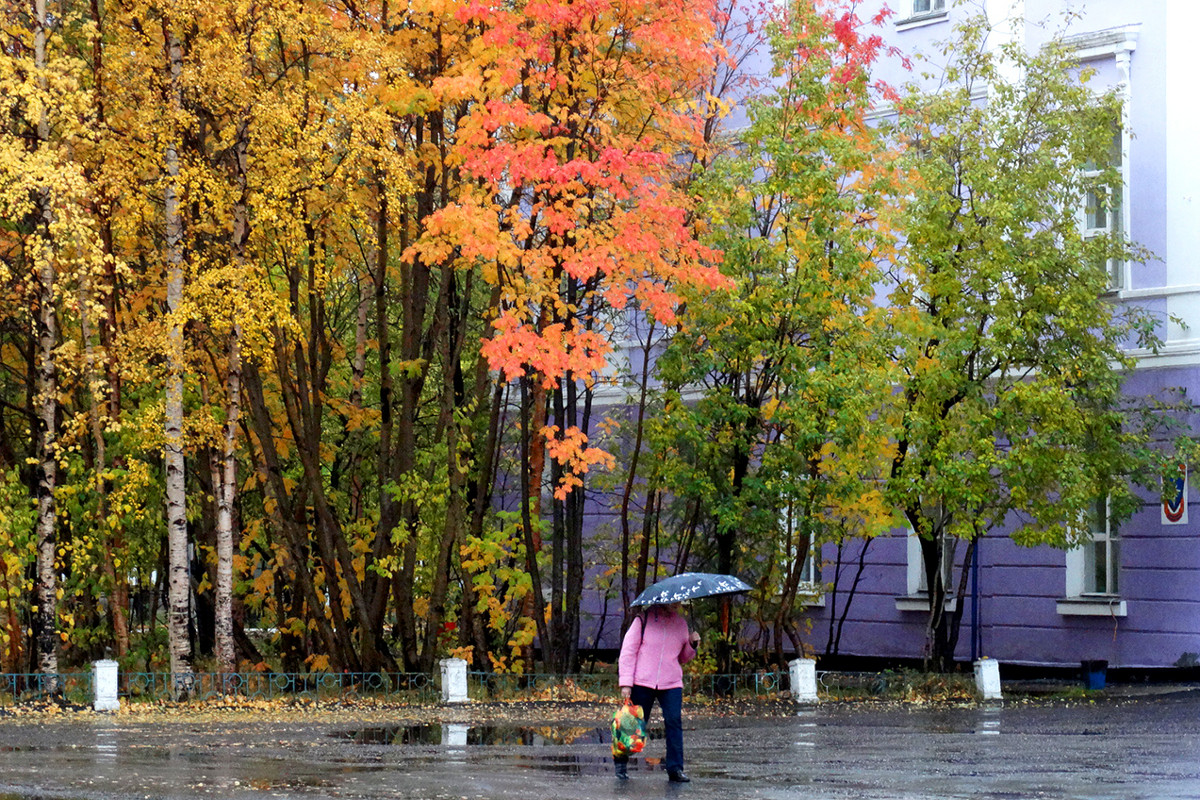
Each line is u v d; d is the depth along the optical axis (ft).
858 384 71.61
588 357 72.08
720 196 75.00
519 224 67.56
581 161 65.77
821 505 77.05
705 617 81.97
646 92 70.95
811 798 35.81
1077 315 75.31
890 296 79.36
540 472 86.17
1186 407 77.46
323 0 73.97
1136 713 64.69
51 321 68.95
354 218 74.90
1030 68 79.66
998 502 81.51
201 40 67.05
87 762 45.24
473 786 38.81
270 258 77.00
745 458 78.95
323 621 79.05
